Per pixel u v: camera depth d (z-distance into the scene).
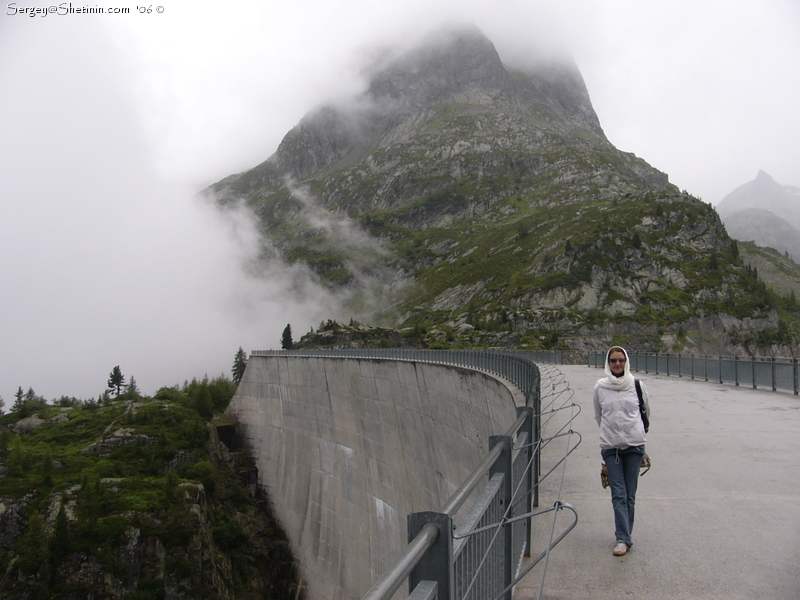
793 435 18.55
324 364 84.06
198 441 100.69
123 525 76.56
